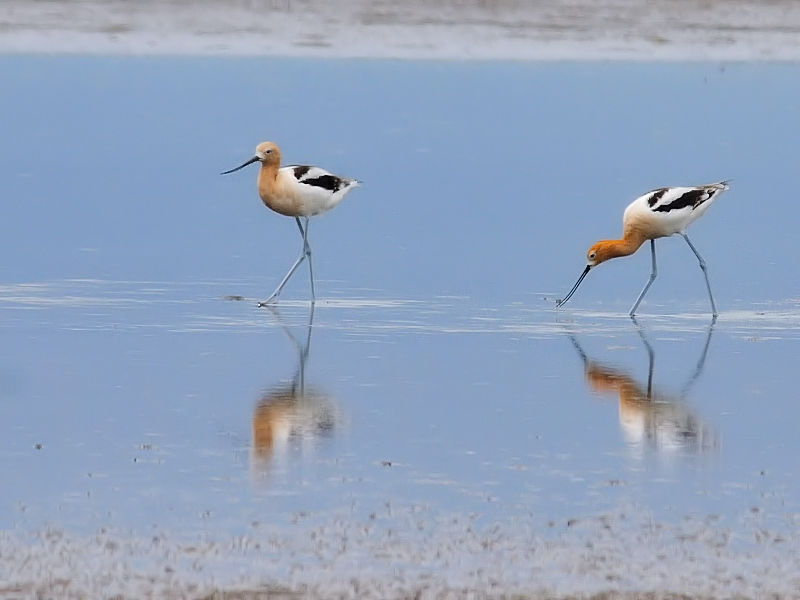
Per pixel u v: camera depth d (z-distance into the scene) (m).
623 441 11.45
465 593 8.34
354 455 10.95
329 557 8.88
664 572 8.72
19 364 13.50
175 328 15.15
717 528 9.52
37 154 23.84
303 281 17.77
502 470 10.66
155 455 10.86
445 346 14.62
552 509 9.83
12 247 18.84
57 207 20.88
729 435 11.64
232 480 10.31
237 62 30.97
